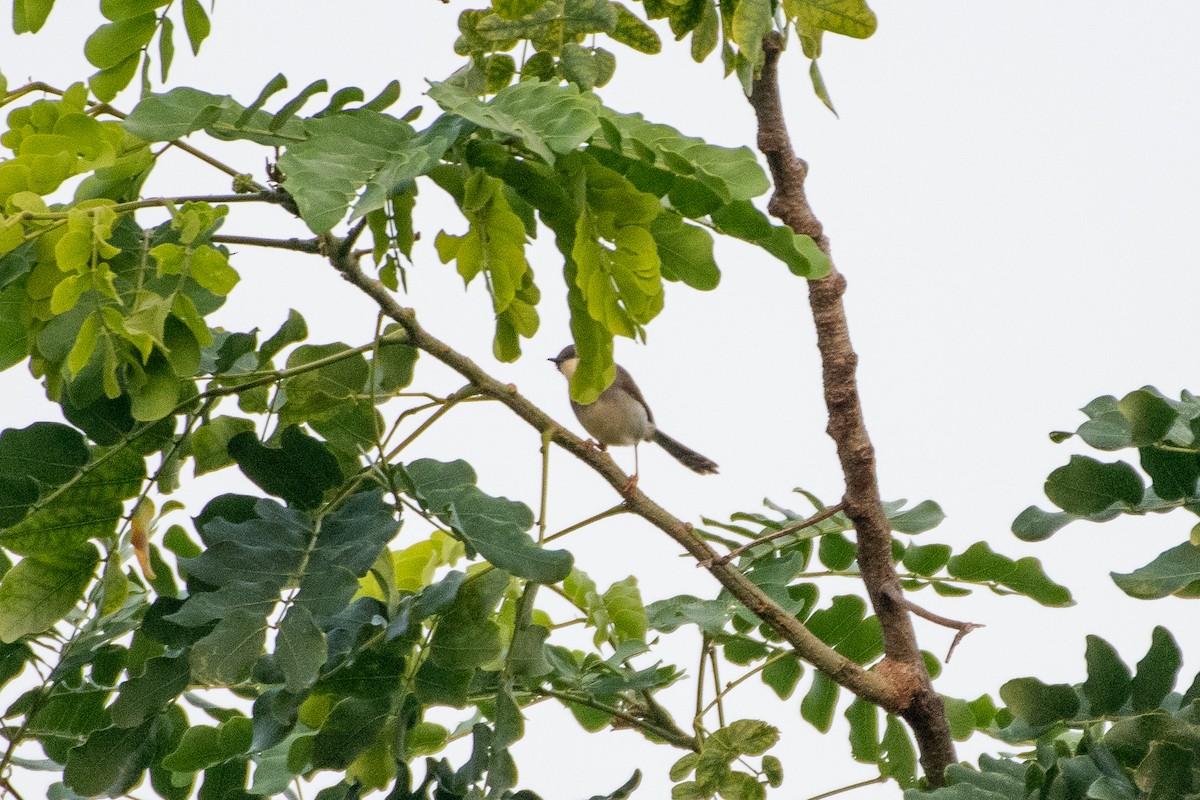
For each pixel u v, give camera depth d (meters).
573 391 5.79
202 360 6.78
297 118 5.37
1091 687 6.68
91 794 6.34
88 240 5.18
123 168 5.63
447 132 4.77
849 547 8.42
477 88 7.07
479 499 6.01
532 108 4.96
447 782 6.34
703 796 7.00
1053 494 6.84
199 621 5.09
